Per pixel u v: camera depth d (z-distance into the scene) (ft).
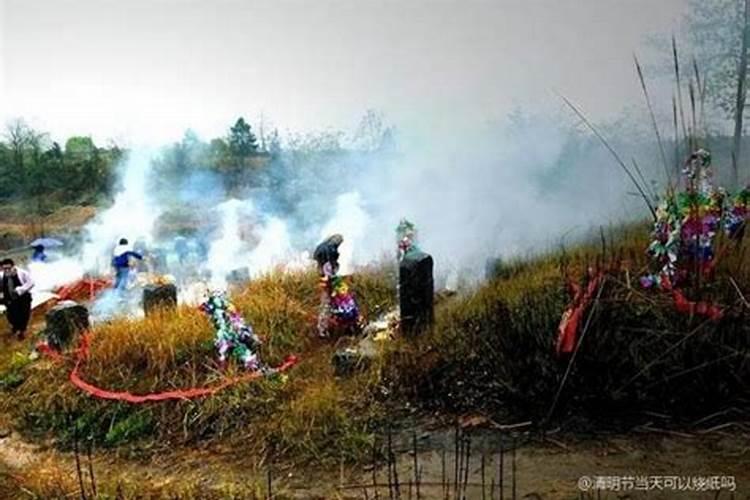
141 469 19.60
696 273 20.16
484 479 16.42
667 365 18.57
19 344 32.40
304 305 31.12
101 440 21.61
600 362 18.93
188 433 20.98
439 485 16.56
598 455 16.97
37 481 18.86
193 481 18.40
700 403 18.19
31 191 102.83
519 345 20.25
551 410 18.67
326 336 27.12
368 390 21.29
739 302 19.17
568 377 18.95
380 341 24.17
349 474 17.81
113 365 24.59
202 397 21.97
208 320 25.75
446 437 18.75
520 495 15.57
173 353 24.21
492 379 20.18
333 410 20.10
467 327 22.36
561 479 16.06
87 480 19.01
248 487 17.51
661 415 18.19
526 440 18.08
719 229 23.67
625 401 18.53
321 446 19.11
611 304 19.70
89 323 29.55
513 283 25.11
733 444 16.71
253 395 21.90
